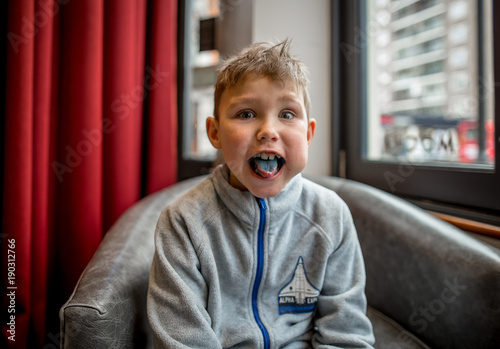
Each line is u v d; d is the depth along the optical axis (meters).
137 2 1.05
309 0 1.15
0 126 0.82
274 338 0.51
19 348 0.77
